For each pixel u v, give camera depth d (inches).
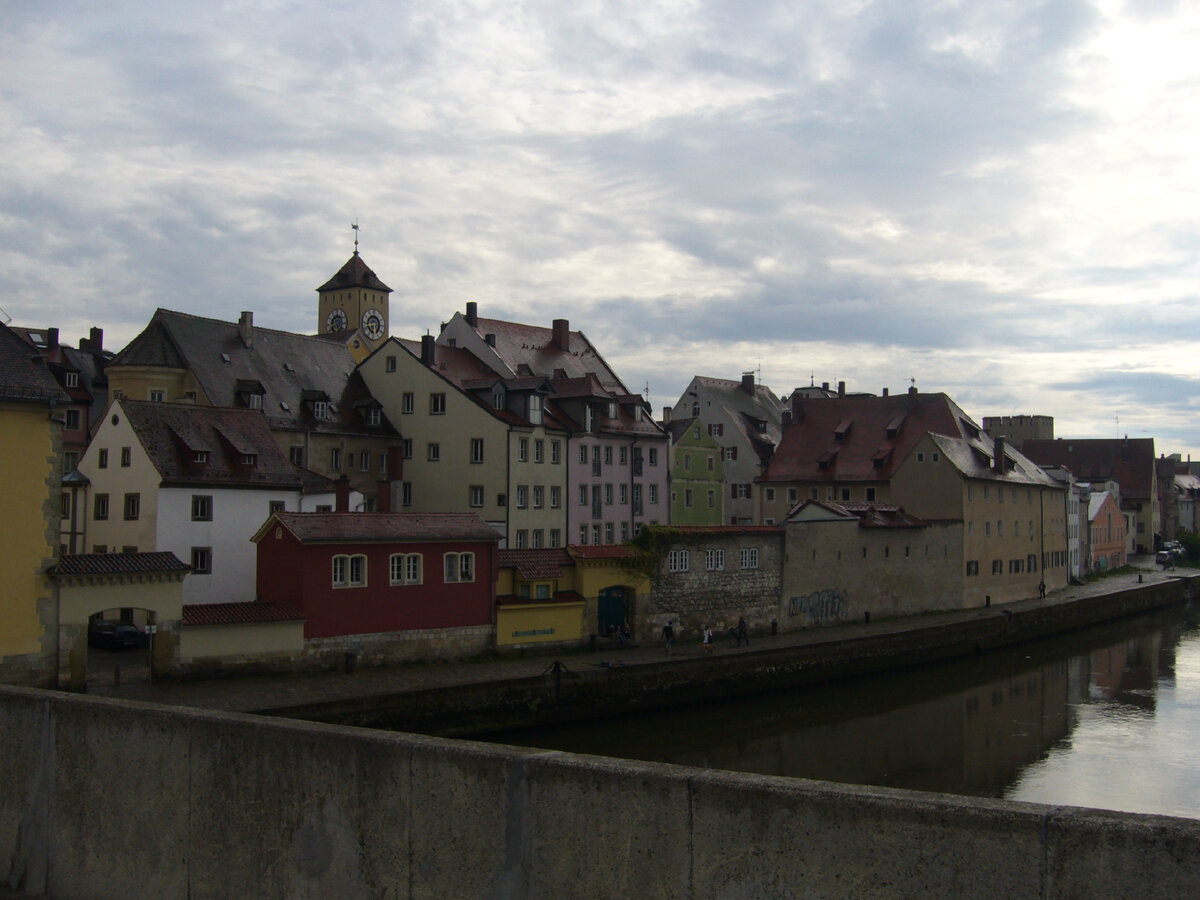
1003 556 3093.0
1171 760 1444.4
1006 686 2046.0
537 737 1478.8
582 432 2736.2
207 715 334.0
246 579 1870.1
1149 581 3949.3
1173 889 207.0
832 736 1593.3
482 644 1710.1
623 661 1717.5
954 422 3262.8
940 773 1371.8
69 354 3053.6
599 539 2797.7
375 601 1578.5
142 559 1348.4
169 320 2407.7
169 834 337.4
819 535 2333.9
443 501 2588.6
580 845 267.0
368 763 298.0
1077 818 218.2
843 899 237.3
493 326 3024.1
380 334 5147.6
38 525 1245.7
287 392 2503.7
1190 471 7337.6
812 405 3597.4
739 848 248.8
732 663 1772.9
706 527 2082.9
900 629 2293.3
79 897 358.0
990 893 224.1
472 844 281.0
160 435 1836.9
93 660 1544.0
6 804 382.0
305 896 307.7
